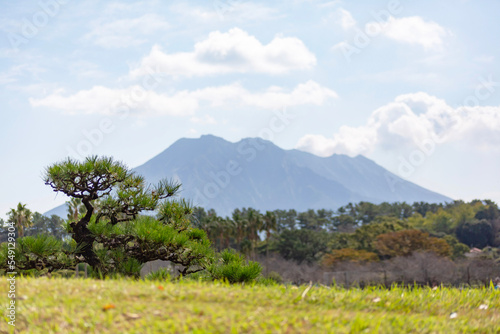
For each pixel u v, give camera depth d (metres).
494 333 7.12
